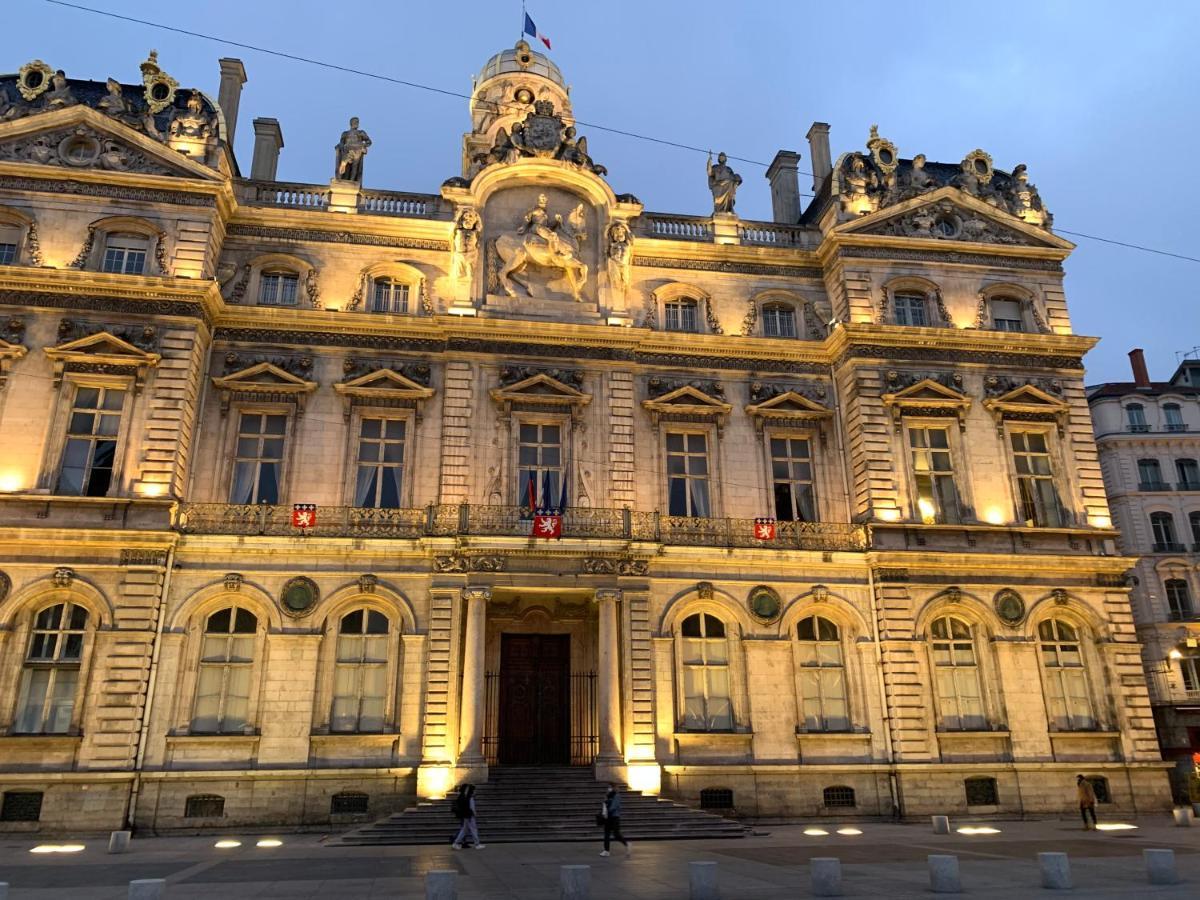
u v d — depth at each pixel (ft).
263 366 105.81
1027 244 126.82
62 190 104.58
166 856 72.69
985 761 102.89
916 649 104.99
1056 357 120.88
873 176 127.65
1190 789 118.11
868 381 114.52
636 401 114.01
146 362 99.45
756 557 106.63
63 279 99.66
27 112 106.52
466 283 113.39
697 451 114.62
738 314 121.49
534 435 110.63
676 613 104.06
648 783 95.20
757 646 104.78
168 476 96.27
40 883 57.82
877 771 102.06
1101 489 116.16
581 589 99.40
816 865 50.88
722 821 87.66
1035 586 109.81
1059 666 108.68
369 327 110.01
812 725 103.71
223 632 96.02
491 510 102.83
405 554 99.76
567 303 116.37
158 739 90.53
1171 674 182.29
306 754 93.04
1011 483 114.21
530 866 64.80
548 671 108.27
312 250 113.91
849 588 107.96
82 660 90.27
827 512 113.70
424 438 107.76
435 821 84.17
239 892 53.01
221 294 109.70
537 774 94.73
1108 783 104.68
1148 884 54.24
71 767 87.30
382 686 97.35
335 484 104.32
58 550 92.58
